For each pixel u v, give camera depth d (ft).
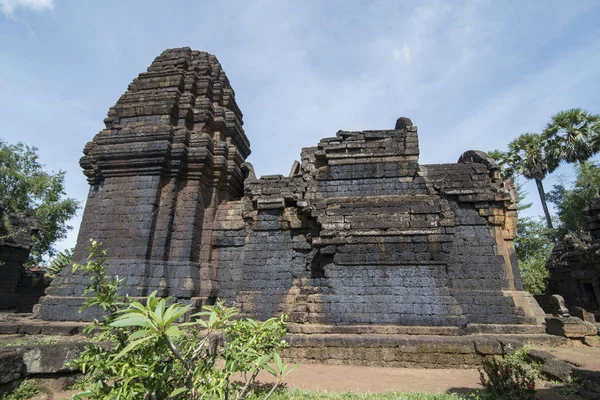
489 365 20.62
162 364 9.73
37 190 101.35
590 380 19.40
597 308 51.57
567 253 57.77
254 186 41.47
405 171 38.60
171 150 40.16
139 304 8.31
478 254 34.88
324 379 24.00
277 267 37.63
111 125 45.42
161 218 38.45
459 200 36.45
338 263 33.30
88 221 42.04
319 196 39.17
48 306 34.76
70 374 18.92
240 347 10.97
